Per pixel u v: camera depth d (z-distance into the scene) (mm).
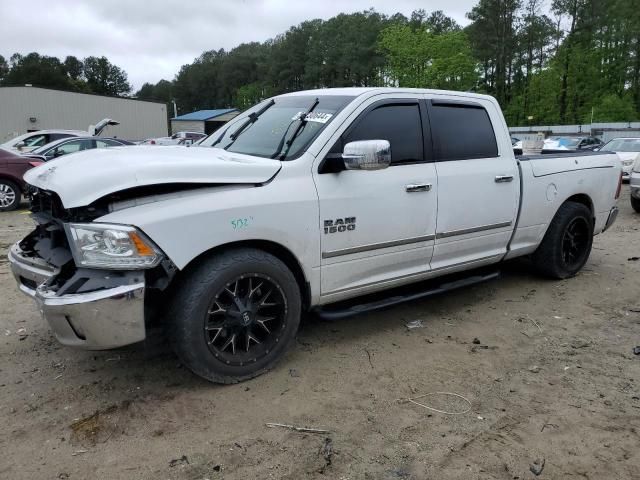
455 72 51188
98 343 3008
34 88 37062
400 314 4793
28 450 2812
